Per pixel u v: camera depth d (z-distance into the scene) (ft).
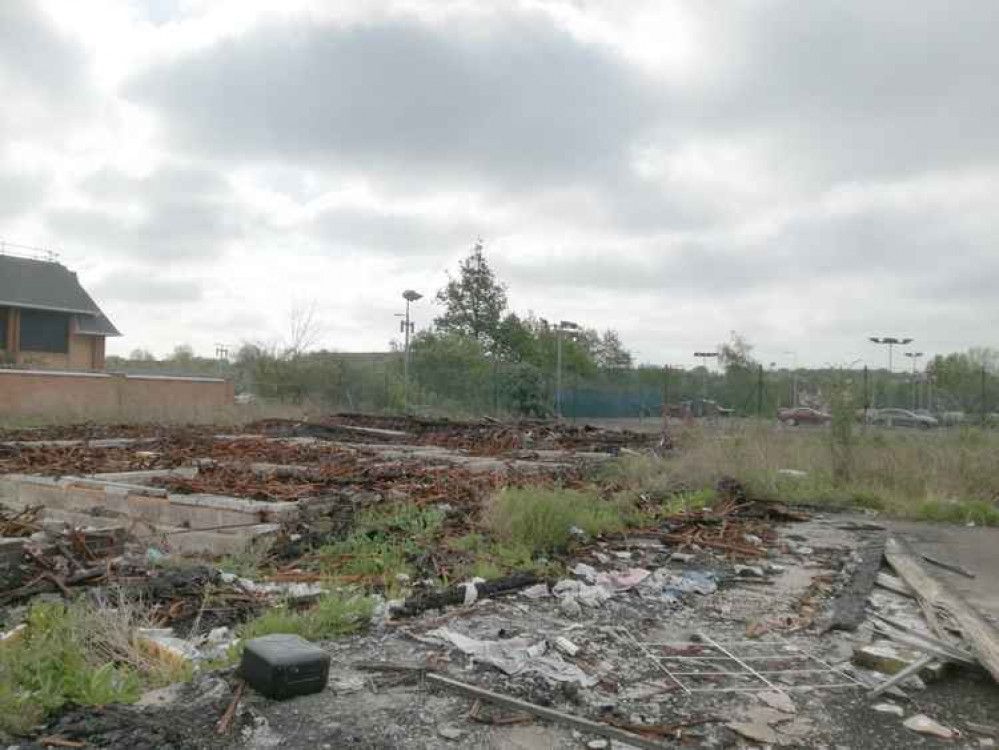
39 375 94.12
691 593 23.25
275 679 14.06
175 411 91.61
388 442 70.23
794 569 26.91
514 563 25.13
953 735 13.98
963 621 19.44
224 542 29.86
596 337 196.95
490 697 14.42
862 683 16.30
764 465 46.44
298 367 112.68
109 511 35.19
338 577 23.66
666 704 14.94
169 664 15.90
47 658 15.01
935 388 89.35
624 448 63.41
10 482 39.55
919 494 42.88
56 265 162.40
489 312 141.28
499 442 66.85
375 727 13.29
